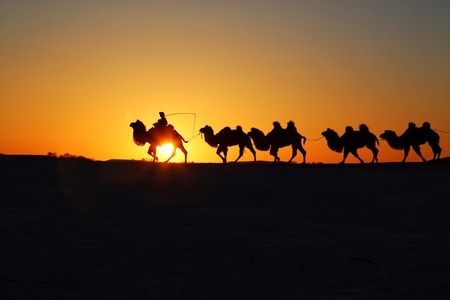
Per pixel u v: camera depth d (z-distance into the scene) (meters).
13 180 29.62
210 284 15.75
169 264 17.61
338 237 22.17
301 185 32.03
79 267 16.94
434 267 18.03
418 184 32.31
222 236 21.02
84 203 25.70
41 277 15.93
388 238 22.12
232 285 15.71
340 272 17.25
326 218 25.50
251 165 37.56
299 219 25.12
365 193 30.45
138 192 29.02
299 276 16.72
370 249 20.34
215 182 32.16
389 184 32.47
